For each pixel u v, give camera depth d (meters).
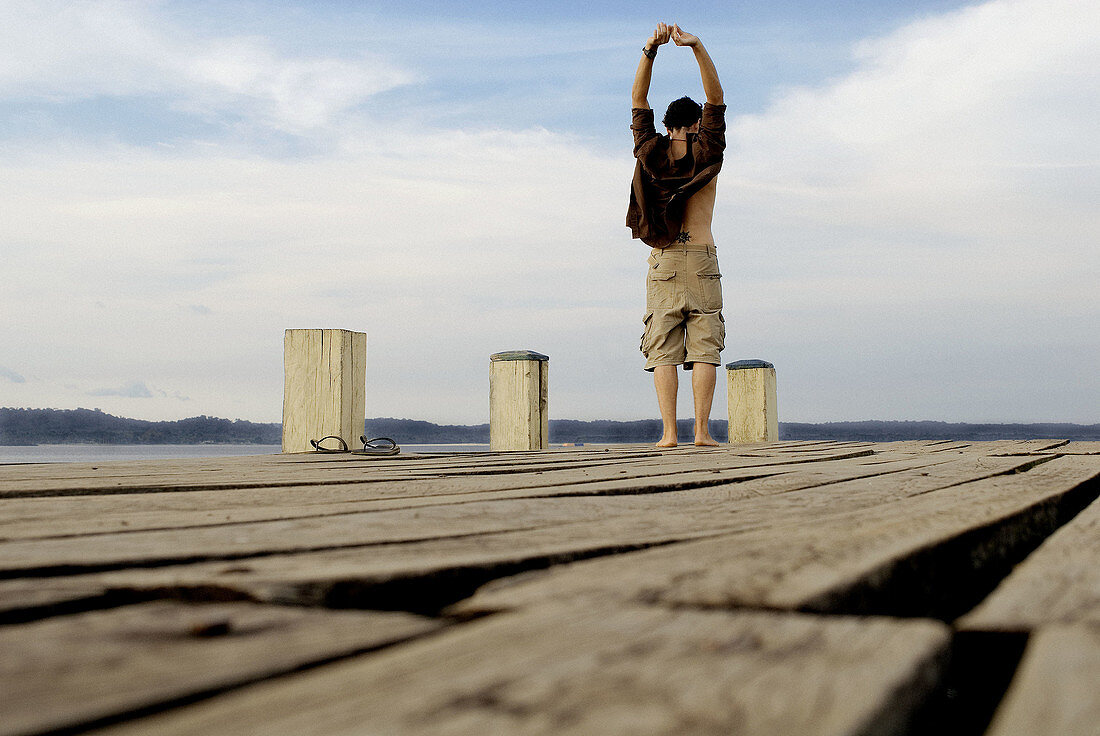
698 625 0.64
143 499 1.90
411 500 1.84
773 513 1.56
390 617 0.74
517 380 7.33
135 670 0.56
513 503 1.76
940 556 1.07
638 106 6.10
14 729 0.44
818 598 0.73
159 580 0.85
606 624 0.65
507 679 0.51
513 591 0.79
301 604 0.83
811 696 0.47
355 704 0.47
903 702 0.49
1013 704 0.47
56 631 0.68
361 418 5.61
